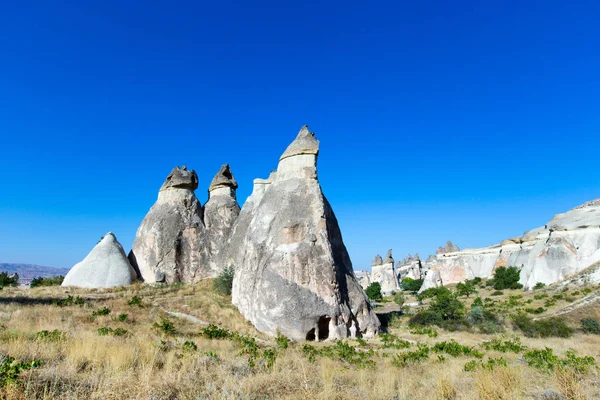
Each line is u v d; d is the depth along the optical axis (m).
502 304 37.56
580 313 28.97
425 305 45.34
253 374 9.79
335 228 26.28
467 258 74.56
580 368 10.70
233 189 39.91
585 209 52.78
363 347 18.77
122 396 7.31
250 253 24.72
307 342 19.95
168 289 29.33
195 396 7.67
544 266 47.28
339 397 8.14
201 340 16.31
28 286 36.28
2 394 6.50
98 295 26.48
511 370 10.22
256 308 21.84
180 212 35.38
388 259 77.31
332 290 22.02
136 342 13.32
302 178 25.92
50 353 9.56
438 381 9.27
